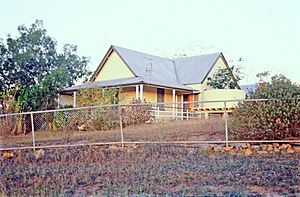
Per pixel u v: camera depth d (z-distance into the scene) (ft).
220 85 75.25
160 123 37.09
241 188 14.34
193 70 79.30
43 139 32.27
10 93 57.06
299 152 23.50
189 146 26.37
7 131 34.14
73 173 19.20
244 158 21.93
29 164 23.32
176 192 13.94
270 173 17.08
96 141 29.22
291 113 24.58
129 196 13.51
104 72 75.61
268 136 25.30
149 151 25.40
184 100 75.87
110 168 20.22
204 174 17.49
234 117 27.20
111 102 54.44
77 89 62.90
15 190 15.49
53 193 14.58
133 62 72.28
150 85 62.95
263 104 25.46
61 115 33.94
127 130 33.01
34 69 88.84
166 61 83.76
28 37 88.79
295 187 14.17
